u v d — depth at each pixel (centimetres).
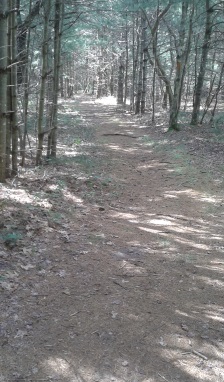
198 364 334
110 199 857
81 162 1171
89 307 409
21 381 300
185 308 423
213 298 448
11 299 403
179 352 348
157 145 1598
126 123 2386
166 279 490
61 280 459
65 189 859
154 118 2422
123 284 467
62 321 380
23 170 972
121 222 710
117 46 3647
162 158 1347
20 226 581
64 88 5250
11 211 624
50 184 870
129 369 323
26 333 355
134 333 371
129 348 349
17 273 456
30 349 336
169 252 580
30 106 1922
